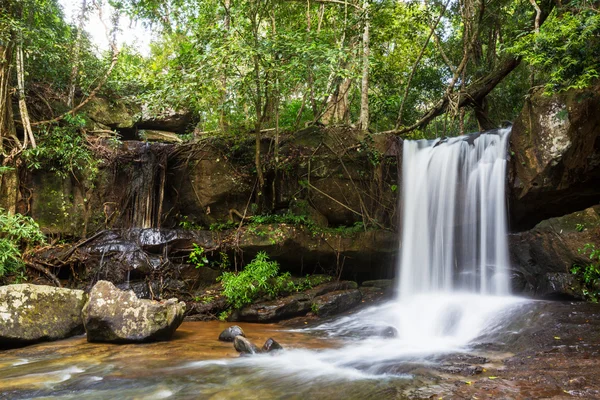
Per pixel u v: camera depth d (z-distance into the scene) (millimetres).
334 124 11727
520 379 4219
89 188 10523
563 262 8109
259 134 10094
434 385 4156
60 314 6676
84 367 5004
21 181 9914
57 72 11594
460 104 13297
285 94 10352
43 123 10359
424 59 17516
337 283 9891
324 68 9297
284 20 14273
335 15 13586
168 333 6559
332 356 5664
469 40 13227
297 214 10664
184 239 9719
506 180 9367
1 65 9516
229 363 5223
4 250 8234
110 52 13227
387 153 11102
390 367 4938
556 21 7824
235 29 8945
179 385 4344
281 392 4117
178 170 11062
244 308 8859
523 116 9086
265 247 9727
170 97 9711
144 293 9008
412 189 10766
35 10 10547
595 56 7621
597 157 8391
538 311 6848
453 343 6484
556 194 8914
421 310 8289
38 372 4793
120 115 13188
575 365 4559
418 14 14016
